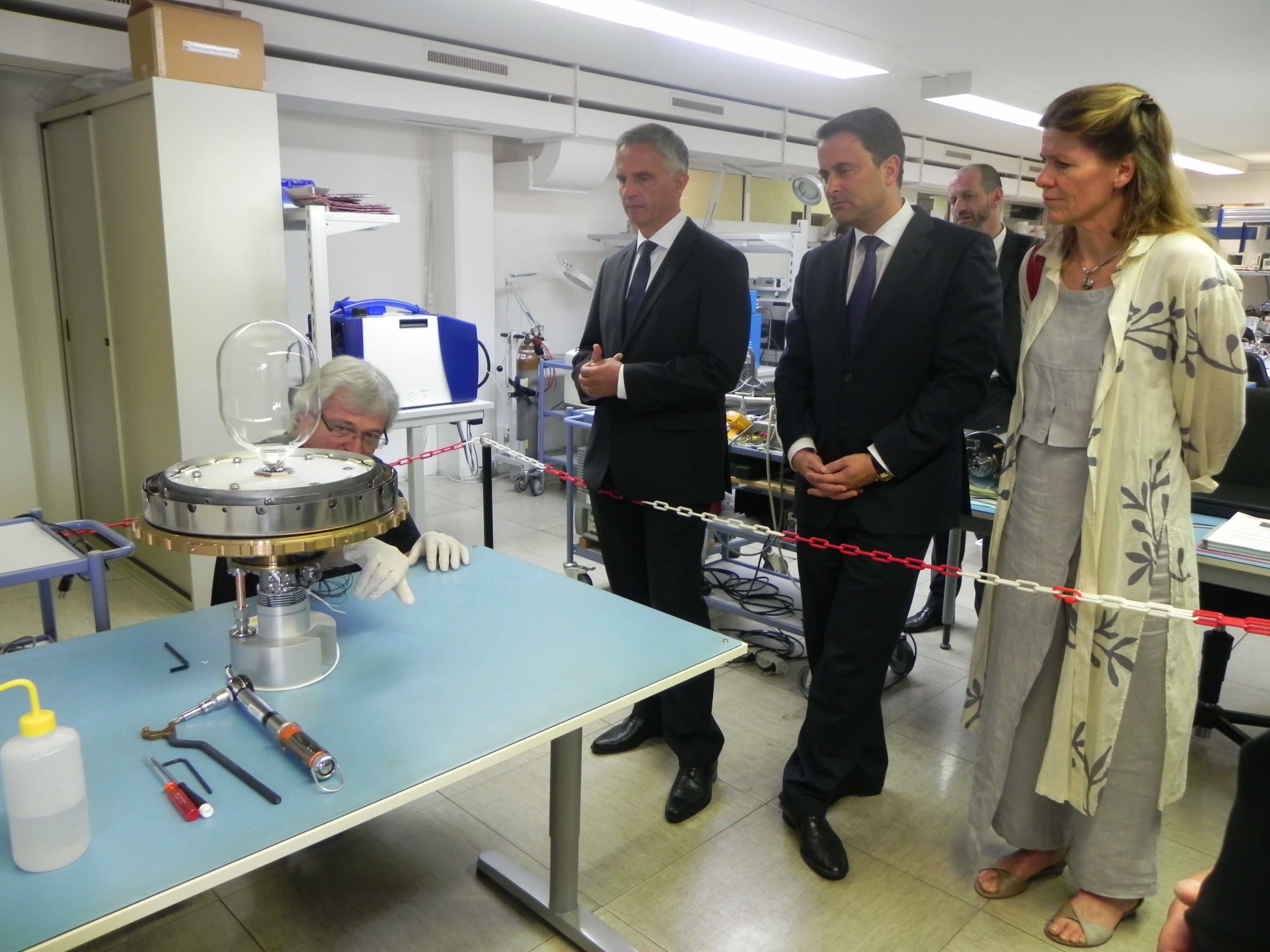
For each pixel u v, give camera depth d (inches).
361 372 66.7
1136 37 175.8
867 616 73.4
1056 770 64.2
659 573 81.7
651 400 76.2
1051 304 62.8
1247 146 323.0
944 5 156.7
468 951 66.5
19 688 48.4
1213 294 54.5
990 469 100.3
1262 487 101.0
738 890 73.6
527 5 156.2
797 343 81.1
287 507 43.6
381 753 42.2
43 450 157.9
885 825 82.8
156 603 136.0
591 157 217.8
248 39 123.2
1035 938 68.6
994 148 339.0
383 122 200.5
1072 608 62.4
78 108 133.6
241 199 125.8
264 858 35.2
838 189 69.9
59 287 152.7
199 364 125.8
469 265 213.6
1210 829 83.3
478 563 70.3
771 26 162.4
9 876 33.3
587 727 101.7
